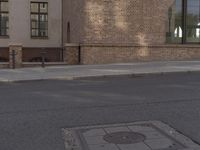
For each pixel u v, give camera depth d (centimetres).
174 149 614
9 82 1588
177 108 918
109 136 696
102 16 2181
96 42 2184
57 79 1655
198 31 2319
